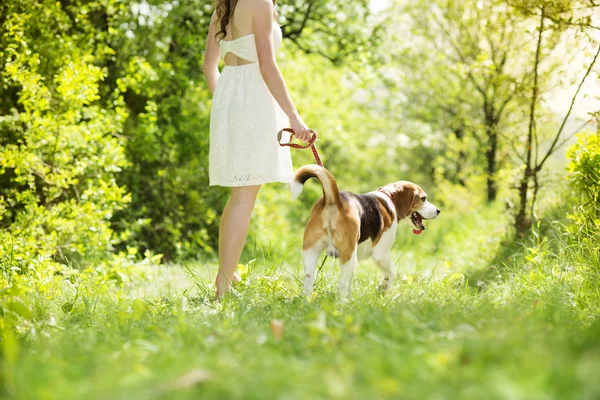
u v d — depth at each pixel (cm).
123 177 995
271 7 429
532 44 776
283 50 1304
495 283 507
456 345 227
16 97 723
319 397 173
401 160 2445
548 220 645
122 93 982
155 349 243
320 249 411
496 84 772
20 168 618
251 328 288
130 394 180
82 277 569
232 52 445
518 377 180
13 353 232
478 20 984
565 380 175
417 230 510
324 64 1534
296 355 236
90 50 766
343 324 278
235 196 454
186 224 1071
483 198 1448
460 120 1380
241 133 437
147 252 705
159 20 1005
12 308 300
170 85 1052
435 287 455
